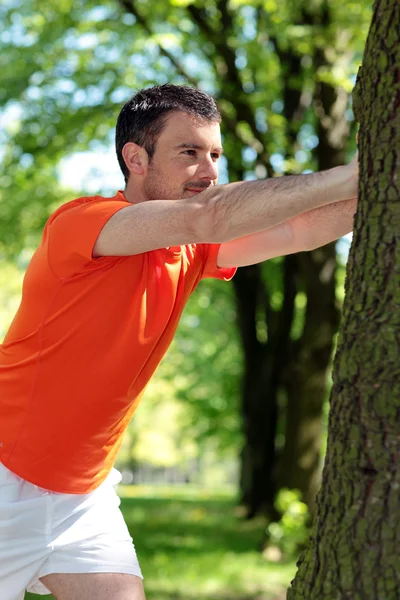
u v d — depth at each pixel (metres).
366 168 2.40
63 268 2.81
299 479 11.43
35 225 14.49
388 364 2.29
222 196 2.55
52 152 12.52
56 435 2.91
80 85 12.23
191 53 12.41
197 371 20.52
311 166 12.33
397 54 2.35
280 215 2.50
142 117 2.87
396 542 2.26
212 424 20.53
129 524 14.59
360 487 2.32
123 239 2.67
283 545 10.55
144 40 11.66
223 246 3.16
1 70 12.52
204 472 49.81
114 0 10.80
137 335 2.85
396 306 2.30
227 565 9.92
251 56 11.48
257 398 15.44
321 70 10.50
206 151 2.88
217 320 19.59
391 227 2.33
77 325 2.84
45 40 12.37
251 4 9.85
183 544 11.86
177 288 2.98
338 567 2.33
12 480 2.93
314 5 10.12
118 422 3.00
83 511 2.99
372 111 2.40
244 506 15.81
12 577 2.94
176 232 2.60
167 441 39.88
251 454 15.58
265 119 12.30
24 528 2.92
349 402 2.36
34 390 2.89
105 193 13.44
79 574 2.94
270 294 15.94
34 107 12.52
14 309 25.98
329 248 11.27
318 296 11.27
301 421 11.48
